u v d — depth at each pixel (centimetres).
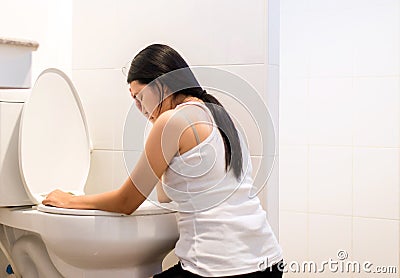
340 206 294
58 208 161
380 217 285
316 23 299
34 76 204
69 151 195
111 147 212
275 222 189
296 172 304
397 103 281
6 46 149
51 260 173
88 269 163
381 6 284
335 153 295
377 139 285
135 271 165
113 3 211
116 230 154
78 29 219
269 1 184
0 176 173
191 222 150
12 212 174
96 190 215
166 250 167
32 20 204
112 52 212
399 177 281
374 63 286
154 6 203
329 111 296
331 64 295
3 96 187
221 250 145
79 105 200
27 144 179
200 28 195
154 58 160
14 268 187
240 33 188
